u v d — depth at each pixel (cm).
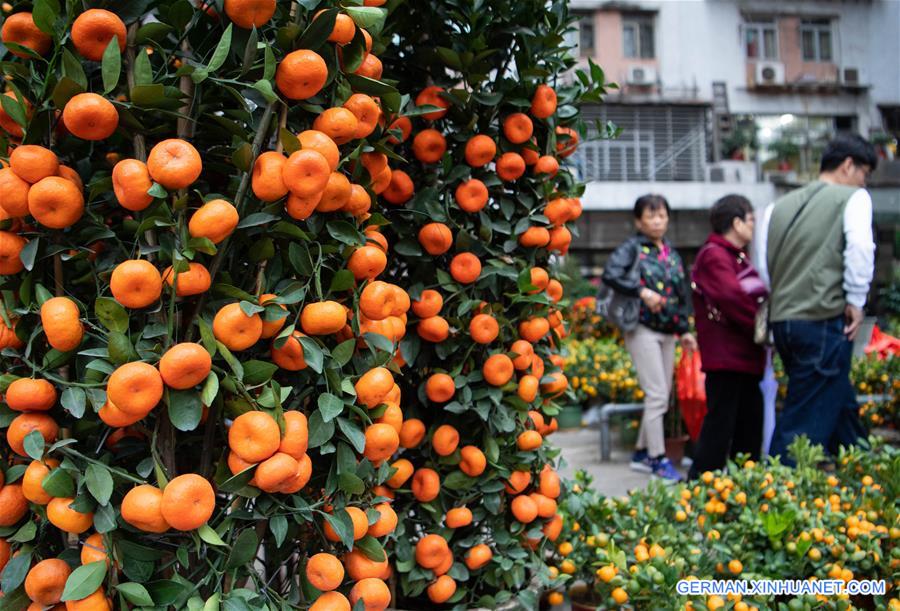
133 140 126
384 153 152
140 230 117
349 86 138
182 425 115
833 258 338
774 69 1548
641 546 218
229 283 128
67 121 112
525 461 197
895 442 497
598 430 654
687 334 477
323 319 130
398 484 176
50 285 130
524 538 205
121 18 122
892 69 1628
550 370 214
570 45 203
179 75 123
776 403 564
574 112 213
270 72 119
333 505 144
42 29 115
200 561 132
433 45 196
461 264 184
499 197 201
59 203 115
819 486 270
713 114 1534
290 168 118
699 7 1538
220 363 129
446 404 191
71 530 118
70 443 123
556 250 207
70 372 130
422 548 179
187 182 116
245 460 119
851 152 350
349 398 143
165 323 121
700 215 1450
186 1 122
